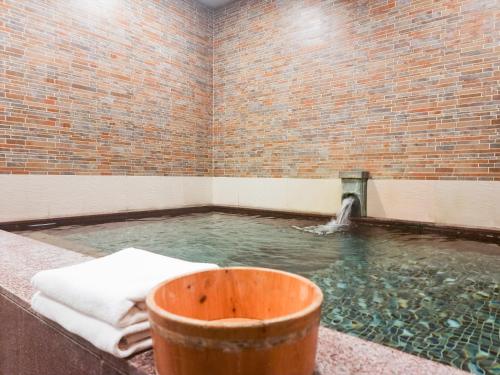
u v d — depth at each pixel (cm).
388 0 414
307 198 488
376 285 187
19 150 374
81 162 427
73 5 419
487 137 350
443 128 378
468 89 361
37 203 386
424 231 368
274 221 446
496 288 182
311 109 484
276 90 521
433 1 382
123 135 473
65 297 82
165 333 53
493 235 323
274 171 527
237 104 572
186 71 559
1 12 360
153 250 276
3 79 362
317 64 477
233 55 575
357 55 440
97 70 443
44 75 393
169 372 54
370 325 132
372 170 430
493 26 346
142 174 497
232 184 576
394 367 68
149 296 60
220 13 591
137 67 489
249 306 75
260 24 538
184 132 557
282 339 51
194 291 71
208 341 49
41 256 167
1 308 119
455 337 121
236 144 575
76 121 422
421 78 392
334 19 459
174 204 538
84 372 84
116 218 438
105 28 452
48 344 96
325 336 84
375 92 426
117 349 70
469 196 361
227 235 345
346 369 67
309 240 320
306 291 65
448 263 237
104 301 73
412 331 126
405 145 404
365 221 409
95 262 101
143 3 496
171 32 535
